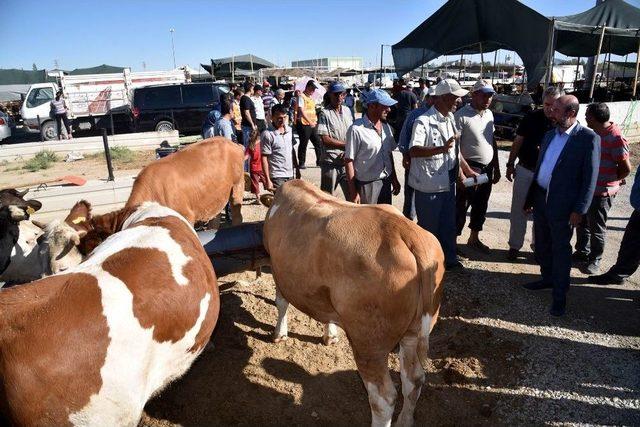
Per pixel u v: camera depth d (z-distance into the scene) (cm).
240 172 681
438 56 1434
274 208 388
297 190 378
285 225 354
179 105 1784
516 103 1572
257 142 884
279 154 676
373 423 301
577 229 613
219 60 3070
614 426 341
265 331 471
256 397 379
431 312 292
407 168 599
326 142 604
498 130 1612
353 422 354
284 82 3036
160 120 1784
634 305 505
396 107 1473
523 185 592
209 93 1798
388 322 285
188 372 407
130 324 243
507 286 552
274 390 386
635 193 518
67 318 226
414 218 655
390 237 287
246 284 573
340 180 622
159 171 541
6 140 2122
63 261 335
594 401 365
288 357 430
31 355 213
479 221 647
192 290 284
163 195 535
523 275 582
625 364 407
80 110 2094
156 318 256
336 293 298
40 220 742
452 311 502
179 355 285
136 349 246
